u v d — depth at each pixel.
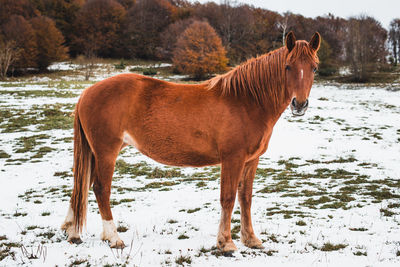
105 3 70.00
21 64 49.62
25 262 3.64
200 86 4.23
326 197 7.38
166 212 6.51
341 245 4.30
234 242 4.49
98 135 4.11
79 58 52.69
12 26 52.22
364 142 14.33
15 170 10.90
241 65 4.20
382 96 30.22
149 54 69.81
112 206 7.11
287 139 15.17
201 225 5.46
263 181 9.55
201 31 49.75
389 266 3.62
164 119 4.00
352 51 45.66
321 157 12.42
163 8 75.88
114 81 4.25
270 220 5.73
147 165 11.78
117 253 3.88
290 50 3.75
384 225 5.28
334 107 22.36
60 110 19.95
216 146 4.02
